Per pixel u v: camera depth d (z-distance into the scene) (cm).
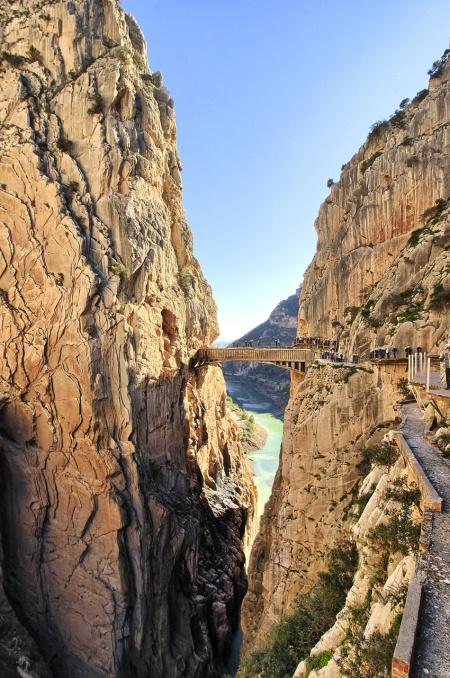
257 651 1894
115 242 3319
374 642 852
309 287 4328
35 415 3020
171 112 4716
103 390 3033
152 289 3675
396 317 2644
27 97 3334
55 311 3036
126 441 3136
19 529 2945
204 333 5138
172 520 3422
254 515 6088
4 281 3130
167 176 4681
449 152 3008
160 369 3769
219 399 6406
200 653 3281
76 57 3550
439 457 1214
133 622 2959
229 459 6291
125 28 3991
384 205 3341
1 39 3575
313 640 1571
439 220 2908
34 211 3141
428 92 3503
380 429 2175
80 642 2834
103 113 3466
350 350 2986
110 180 3388
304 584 2184
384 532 1082
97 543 2947
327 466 2295
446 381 1560
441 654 575
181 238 4947
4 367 3055
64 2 3547
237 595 4191
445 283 2434
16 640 2488
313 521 2266
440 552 793
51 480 2998
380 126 3728
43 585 2930
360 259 3444
